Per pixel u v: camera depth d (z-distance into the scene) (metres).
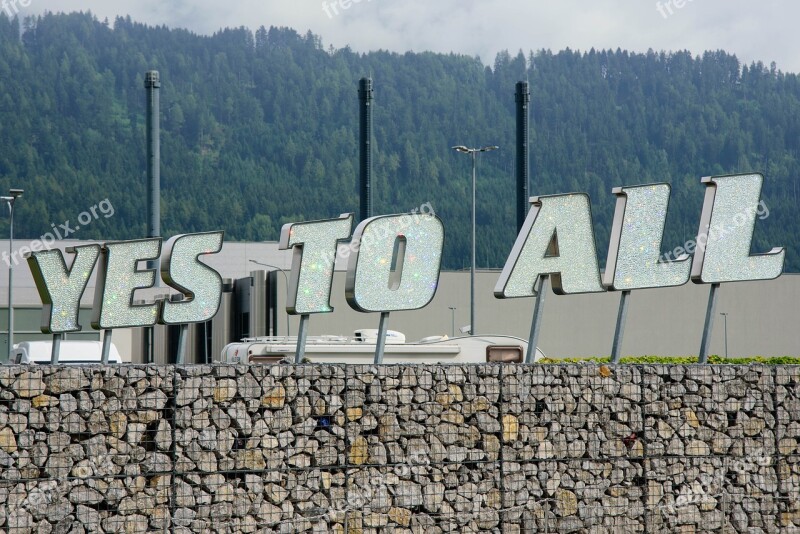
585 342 92.25
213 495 25.78
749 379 31.55
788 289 98.50
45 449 24.48
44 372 24.64
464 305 90.88
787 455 31.66
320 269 28.53
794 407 31.98
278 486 26.39
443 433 27.95
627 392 30.00
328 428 27.05
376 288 28.64
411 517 27.45
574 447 29.27
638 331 93.69
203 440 25.77
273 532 26.23
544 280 30.08
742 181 32.62
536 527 28.53
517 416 28.80
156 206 91.88
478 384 28.53
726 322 96.44
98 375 25.08
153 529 25.19
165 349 84.06
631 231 31.08
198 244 28.16
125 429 25.17
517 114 88.00
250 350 45.62
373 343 47.25
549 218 29.98
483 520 28.03
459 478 28.05
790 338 98.06
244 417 26.22
